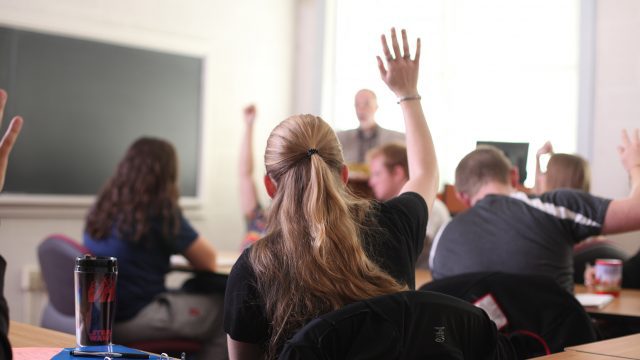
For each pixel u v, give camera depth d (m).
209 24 5.12
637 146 2.27
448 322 1.14
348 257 1.29
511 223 2.32
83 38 4.54
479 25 4.55
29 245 4.36
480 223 2.37
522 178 2.87
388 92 4.55
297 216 1.32
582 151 3.92
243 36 5.29
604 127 3.84
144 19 4.81
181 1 4.98
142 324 2.87
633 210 2.21
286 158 1.37
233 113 5.25
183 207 4.98
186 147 5.00
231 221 5.22
